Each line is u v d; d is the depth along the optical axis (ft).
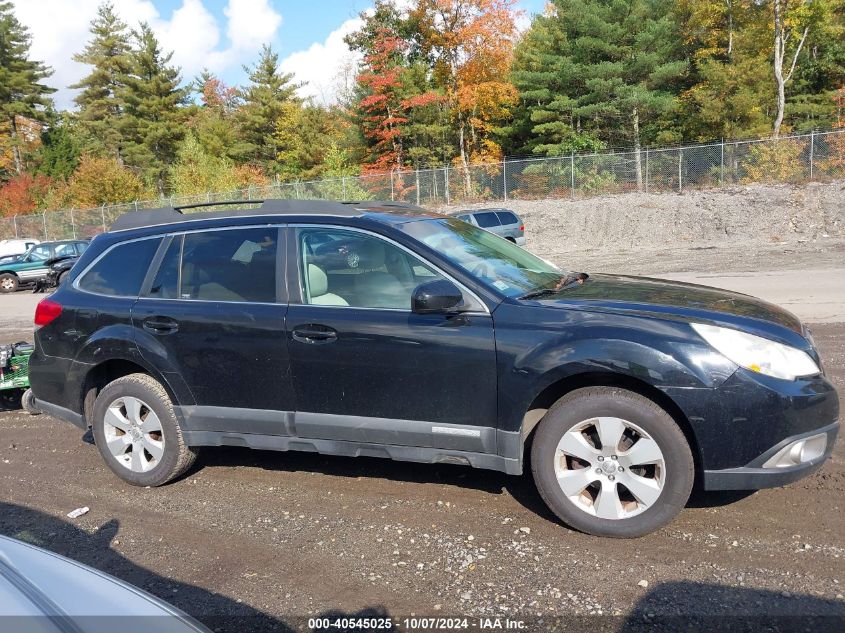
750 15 108.17
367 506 13.87
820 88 119.96
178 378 14.76
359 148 135.13
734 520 12.36
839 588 10.07
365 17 132.26
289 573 11.40
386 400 13.19
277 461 16.74
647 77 112.06
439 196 98.07
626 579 10.65
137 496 15.08
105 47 209.36
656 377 11.30
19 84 194.90
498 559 11.49
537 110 114.93
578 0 110.01
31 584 6.20
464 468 15.57
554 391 12.58
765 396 11.06
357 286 13.67
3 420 22.41
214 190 128.47
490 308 12.57
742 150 85.15
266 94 172.65
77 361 15.87
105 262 16.19
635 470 12.00
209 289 14.79
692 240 78.59
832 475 13.98
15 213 157.17
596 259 73.31
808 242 69.00
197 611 10.38
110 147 196.13
